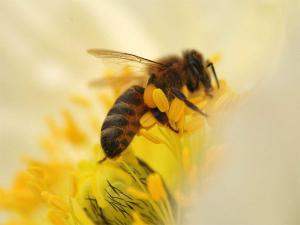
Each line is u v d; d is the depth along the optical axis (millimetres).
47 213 107
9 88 124
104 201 103
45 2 122
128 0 119
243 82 105
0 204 109
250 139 71
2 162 123
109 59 100
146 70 100
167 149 103
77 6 121
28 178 109
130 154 103
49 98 124
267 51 105
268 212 69
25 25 123
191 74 99
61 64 124
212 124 96
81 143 116
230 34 109
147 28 119
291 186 70
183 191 98
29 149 123
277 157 70
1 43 124
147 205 101
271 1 105
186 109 100
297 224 69
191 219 72
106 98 116
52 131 116
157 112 99
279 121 71
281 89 73
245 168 70
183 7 115
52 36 123
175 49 116
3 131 124
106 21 121
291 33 79
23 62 124
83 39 122
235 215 70
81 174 105
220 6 111
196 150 100
